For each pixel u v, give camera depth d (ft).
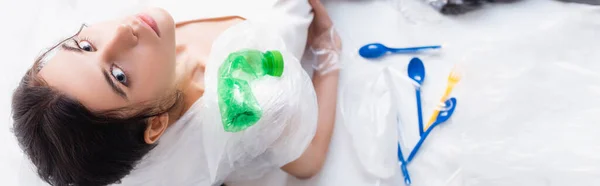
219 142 2.58
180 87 2.55
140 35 2.20
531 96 3.14
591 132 3.00
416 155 3.23
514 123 3.12
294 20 3.11
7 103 3.31
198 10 3.08
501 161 3.06
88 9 3.46
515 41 3.26
